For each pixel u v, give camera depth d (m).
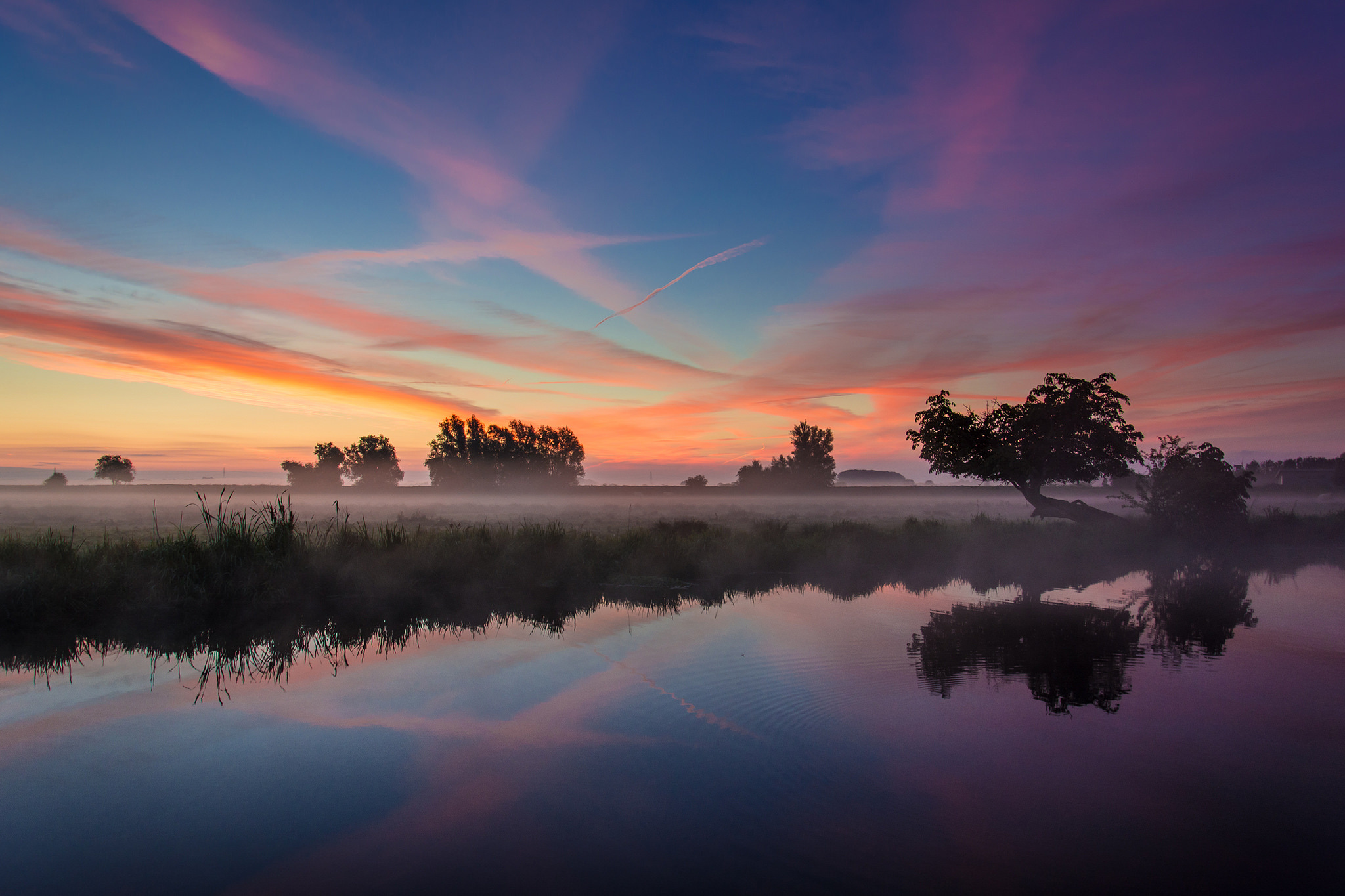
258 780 4.94
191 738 5.75
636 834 4.10
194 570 11.76
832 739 5.50
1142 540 20.14
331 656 8.38
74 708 6.51
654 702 6.43
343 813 4.45
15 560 11.86
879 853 3.83
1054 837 4.01
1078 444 25.50
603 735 5.69
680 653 8.15
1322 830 4.06
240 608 11.18
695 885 3.57
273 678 7.46
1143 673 7.24
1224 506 20.91
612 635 9.24
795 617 10.37
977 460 25.95
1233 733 5.52
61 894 3.56
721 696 6.56
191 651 8.76
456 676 7.44
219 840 4.12
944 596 12.36
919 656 7.87
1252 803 4.36
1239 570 16.16
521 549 15.36
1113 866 3.68
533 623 10.24
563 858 3.87
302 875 3.75
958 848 3.83
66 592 10.67
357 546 14.52
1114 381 24.92
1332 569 16.33
